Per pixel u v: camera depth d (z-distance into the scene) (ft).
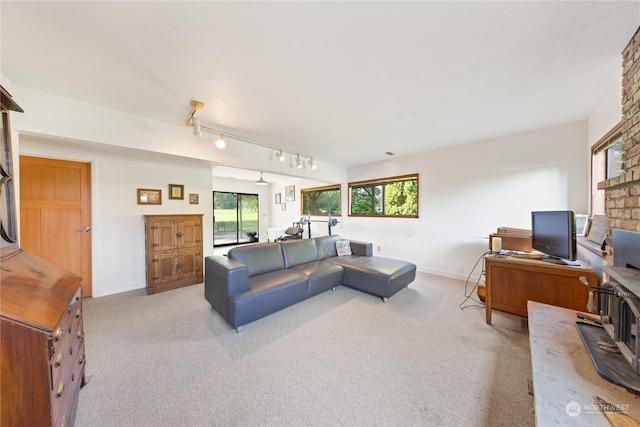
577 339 4.18
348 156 15.28
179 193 12.45
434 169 13.82
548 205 10.17
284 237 20.70
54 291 4.10
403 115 8.71
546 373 3.37
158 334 7.15
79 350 4.73
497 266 7.63
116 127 8.11
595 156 8.62
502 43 4.94
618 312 3.67
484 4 3.99
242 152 11.91
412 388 5.03
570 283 6.49
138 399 4.71
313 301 9.74
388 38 4.81
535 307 5.53
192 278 11.84
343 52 5.24
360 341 6.81
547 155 10.17
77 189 9.96
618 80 6.39
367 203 17.72
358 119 9.07
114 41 4.84
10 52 5.12
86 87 6.63
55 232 9.50
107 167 10.43
